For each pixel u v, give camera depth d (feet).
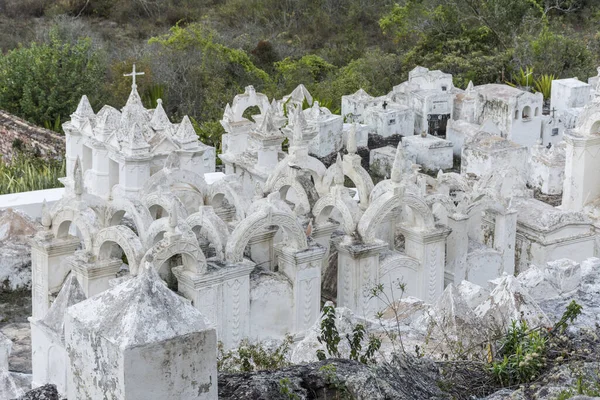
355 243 85.71
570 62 238.27
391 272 88.43
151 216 86.12
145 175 110.52
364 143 179.22
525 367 44.91
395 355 45.50
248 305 80.18
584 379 42.73
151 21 266.98
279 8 272.72
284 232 83.15
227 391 38.83
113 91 202.80
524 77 226.38
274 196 80.53
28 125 167.53
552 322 58.85
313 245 82.99
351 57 250.98
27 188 135.74
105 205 86.22
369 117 186.91
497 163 161.68
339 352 53.62
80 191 82.79
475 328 57.67
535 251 108.27
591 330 50.01
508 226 100.99
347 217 86.28
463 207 95.91
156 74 212.64
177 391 34.53
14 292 102.68
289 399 38.42
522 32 251.80
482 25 251.60
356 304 86.53
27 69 185.78
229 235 79.77
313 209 89.25
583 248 110.01
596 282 67.51
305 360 57.00
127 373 33.58
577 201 114.01
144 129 119.03
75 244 86.84
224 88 215.51
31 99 183.73
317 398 39.58
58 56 188.85
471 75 229.45
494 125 178.09
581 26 279.28
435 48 244.63
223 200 93.09
